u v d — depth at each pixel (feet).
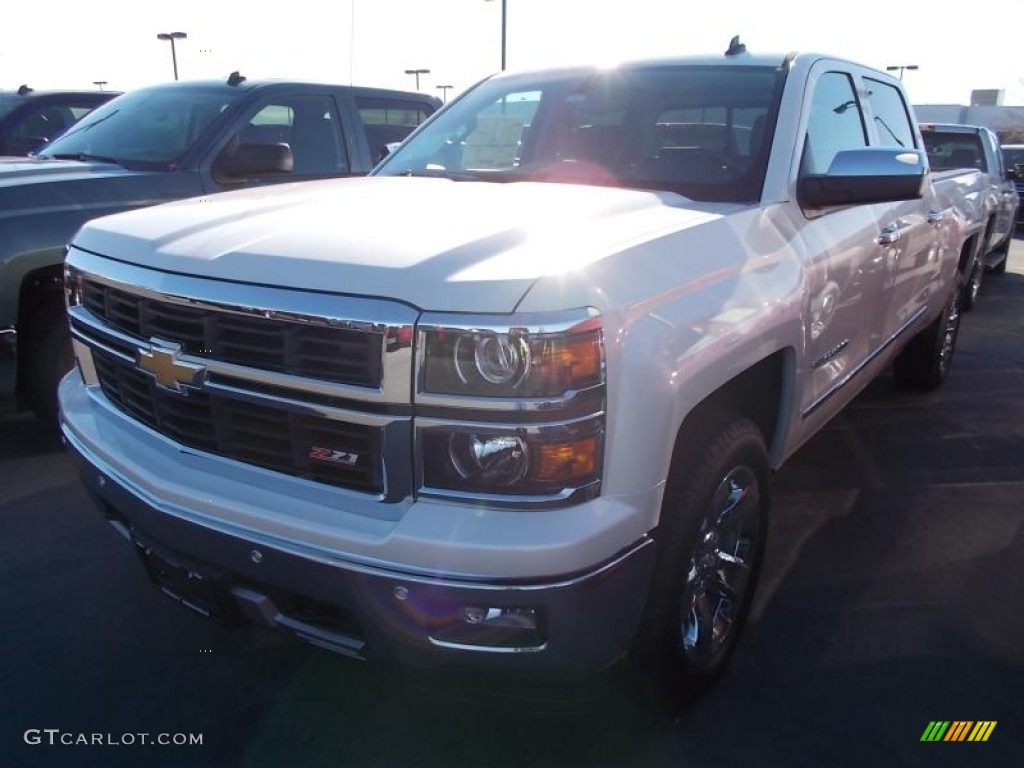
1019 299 34.40
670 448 7.11
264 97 19.39
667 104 11.44
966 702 9.25
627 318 6.77
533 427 6.29
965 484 14.90
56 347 15.25
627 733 8.70
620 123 11.62
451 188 10.14
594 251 7.09
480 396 6.31
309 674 9.59
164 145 18.43
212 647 10.05
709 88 11.35
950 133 35.24
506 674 6.87
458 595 6.39
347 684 9.43
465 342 6.27
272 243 7.41
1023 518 13.60
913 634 10.46
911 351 19.16
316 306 6.61
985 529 13.21
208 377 7.38
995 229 33.12
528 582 6.36
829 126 11.94
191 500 7.38
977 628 10.61
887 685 9.50
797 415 10.25
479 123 12.80
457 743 8.56
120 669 9.66
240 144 18.53
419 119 23.70
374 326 6.40
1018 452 16.42
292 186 10.76
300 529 6.81
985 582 11.68
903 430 17.52
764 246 9.16
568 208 8.59
